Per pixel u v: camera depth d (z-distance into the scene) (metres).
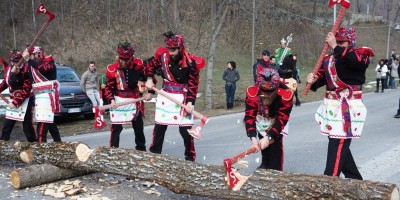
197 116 5.62
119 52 6.29
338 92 4.73
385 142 8.27
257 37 34.88
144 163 5.03
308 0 48.62
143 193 5.29
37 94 7.04
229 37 33.81
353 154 7.28
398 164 6.56
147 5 24.41
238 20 33.47
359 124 4.70
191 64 5.98
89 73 12.45
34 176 5.52
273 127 4.71
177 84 6.05
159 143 6.24
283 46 8.88
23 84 6.95
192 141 6.24
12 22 27.50
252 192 4.27
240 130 10.39
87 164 5.41
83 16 30.73
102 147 5.45
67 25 29.78
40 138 7.05
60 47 28.00
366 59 4.61
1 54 26.14
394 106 14.76
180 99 6.03
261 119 5.04
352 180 3.97
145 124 11.71
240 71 29.36
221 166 4.61
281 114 4.76
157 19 24.56
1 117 11.58
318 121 4.96
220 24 15.34
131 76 6.45
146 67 6.34
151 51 24.89
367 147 7.82
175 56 5.96
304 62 36.19
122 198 5.11
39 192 5.38
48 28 29.09
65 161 5.59
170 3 18.41
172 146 8.41
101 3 31.72
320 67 4.85
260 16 33.47
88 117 12.80
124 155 5.21
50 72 7.10
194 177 4.63
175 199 5.09
